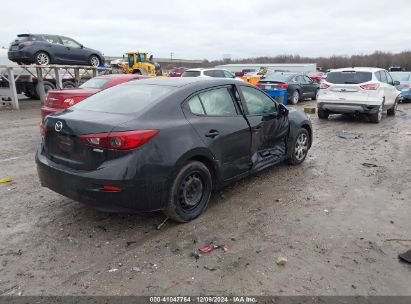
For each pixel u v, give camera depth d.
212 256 3.49
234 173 4.74
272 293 2.96
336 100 11.33
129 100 4.16
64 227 4.07
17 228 4.04
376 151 7.69
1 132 9.83
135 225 4.12
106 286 3.04
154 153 3.65
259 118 5.11
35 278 3.14
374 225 4.16
